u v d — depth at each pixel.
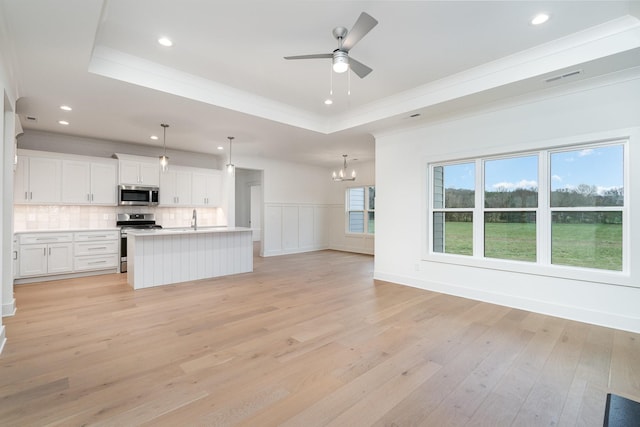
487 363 2.43
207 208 7.49
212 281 5.15
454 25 2.69
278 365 2.38
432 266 4.62
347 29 2.72
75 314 3.47
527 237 3.81
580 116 3.31
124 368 2.32
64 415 1.79
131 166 6.06
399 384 2.14
